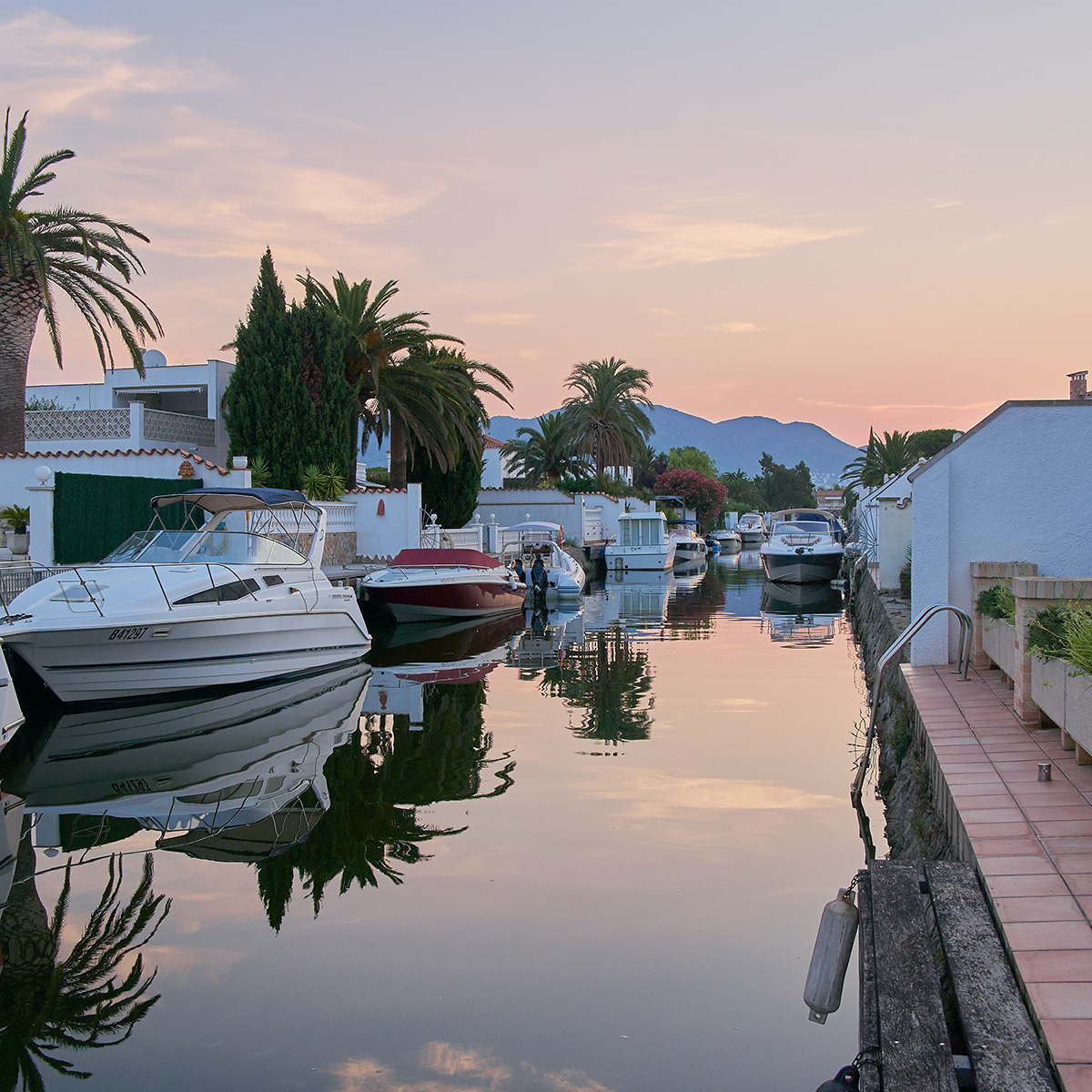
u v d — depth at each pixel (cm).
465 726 1342
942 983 462
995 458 1184
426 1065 517
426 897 740
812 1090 490
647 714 1414
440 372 3378
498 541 4156
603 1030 549
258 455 3005
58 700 1444
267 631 1630
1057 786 664
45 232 2411
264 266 3106
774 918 693
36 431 3106
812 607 3225
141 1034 550
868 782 1046
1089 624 689
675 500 7044
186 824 931
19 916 715
